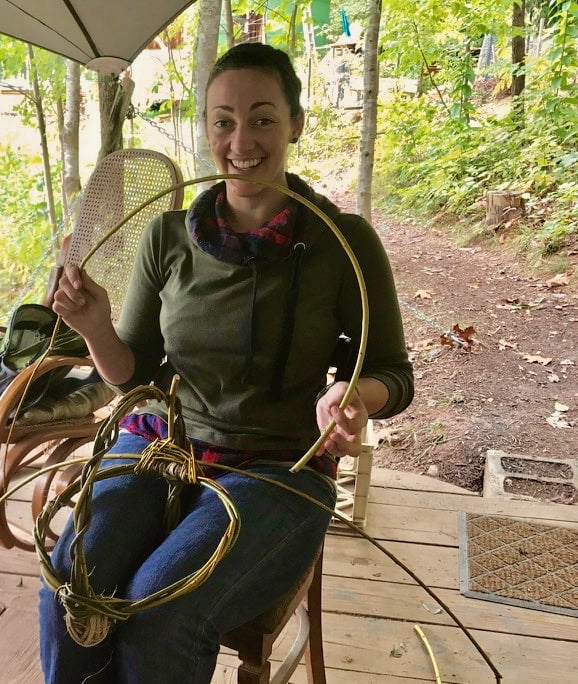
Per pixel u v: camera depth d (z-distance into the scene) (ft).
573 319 11.10
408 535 5.91
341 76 24.36
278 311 3.55
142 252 4.02
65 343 5.43
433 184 16.90
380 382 3.49
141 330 4.10
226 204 3.82
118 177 7.32
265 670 3.13
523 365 9.91
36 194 14.60
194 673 2.80
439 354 10.34
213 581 2.88
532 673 4.52
